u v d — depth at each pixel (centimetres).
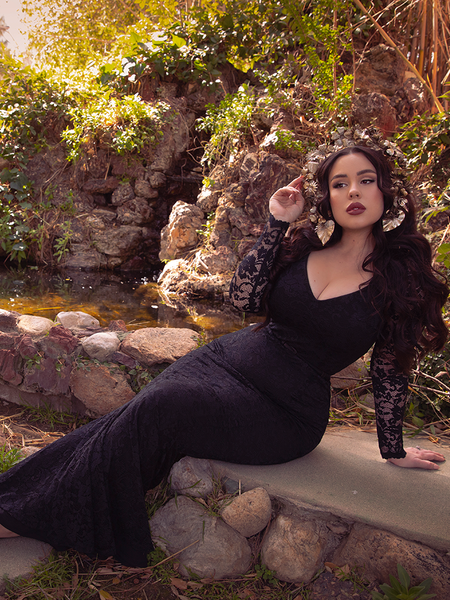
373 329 178
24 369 257
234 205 530
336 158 181
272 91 545
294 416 193
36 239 597
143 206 617
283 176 502
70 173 637
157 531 183
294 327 189
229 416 181
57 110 632
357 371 278
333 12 530
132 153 619
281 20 592
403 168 178
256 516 178
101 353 247
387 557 165
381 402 197
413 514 171
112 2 863
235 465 193
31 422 253
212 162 629
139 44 634
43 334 259
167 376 190
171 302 455
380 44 577
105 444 168
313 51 517
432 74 538
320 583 171
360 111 517
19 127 629
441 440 234
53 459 177
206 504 185
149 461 172
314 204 188
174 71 636
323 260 185
